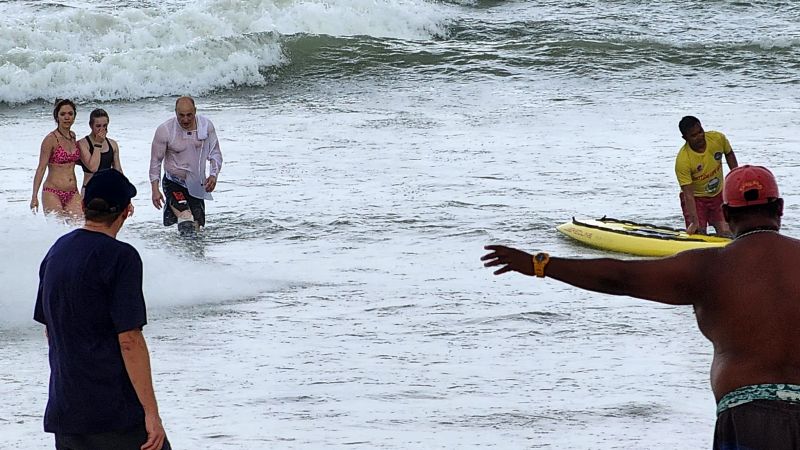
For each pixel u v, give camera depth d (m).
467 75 102.31
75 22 108.25
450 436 24.31
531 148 73.06
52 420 17.84
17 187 61.38
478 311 37.31
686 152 46.09
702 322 15.93
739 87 97.69
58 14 109.56
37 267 40.19
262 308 37.94
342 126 81.69
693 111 87.06
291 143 75.38
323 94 96.62
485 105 90.31
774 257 15.71
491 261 16.34
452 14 122.94
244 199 58.84
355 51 107.75
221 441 23.98
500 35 117.75
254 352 32.22
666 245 46.53
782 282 15.46
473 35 117.75
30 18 109.00
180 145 49.56
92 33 107.88
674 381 29.05
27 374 30.00
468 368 30.39
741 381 15.14
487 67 104.31
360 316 36.81
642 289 15.95
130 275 17.61
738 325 15.42
